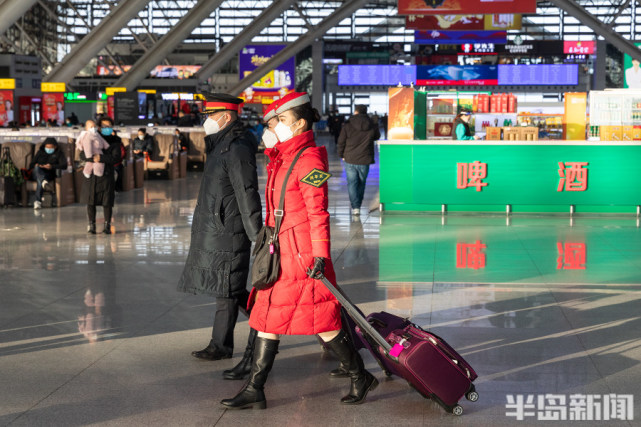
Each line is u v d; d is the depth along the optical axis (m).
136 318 6.30
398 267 8.42
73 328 5.99
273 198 4.25
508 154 13.10
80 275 8.06
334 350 4.35
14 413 4.22
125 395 4.52
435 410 4.28
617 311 6.45
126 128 26.30
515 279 7.77
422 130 14.81
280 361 5.18
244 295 5.25
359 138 12.88
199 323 6.14
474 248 9.66
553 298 6.93
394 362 4.25
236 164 4.82
